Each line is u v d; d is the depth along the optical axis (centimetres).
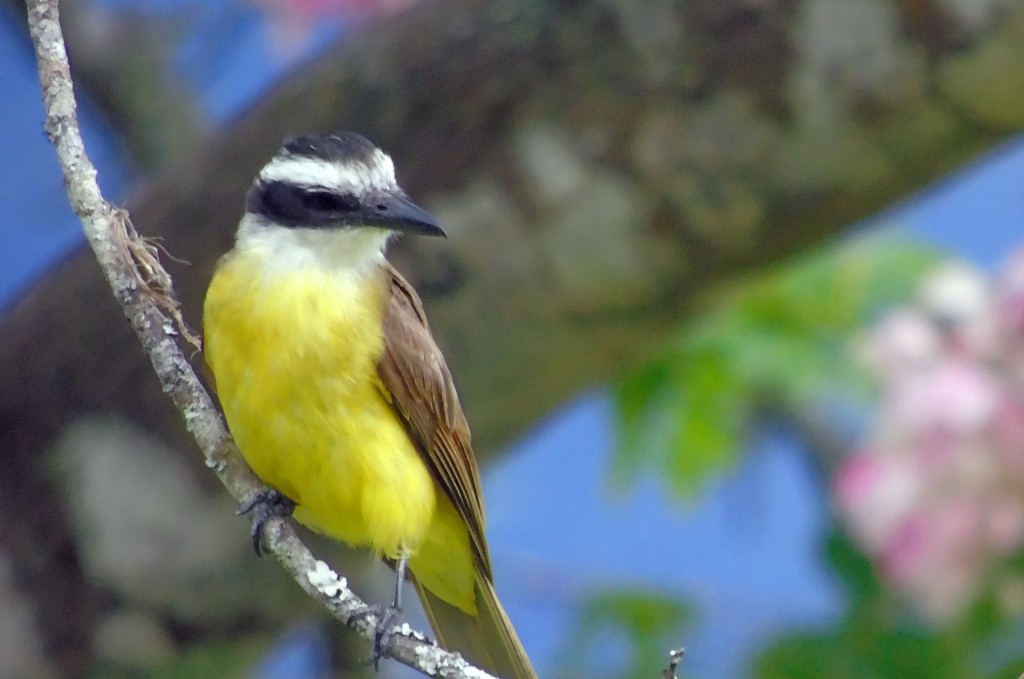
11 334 1350
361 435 1055
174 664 1373
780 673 1270
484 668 1132
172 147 1925
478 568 1126
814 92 1246
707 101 1260
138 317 987
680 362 1484
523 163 1282
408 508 1066
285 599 1373
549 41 1273
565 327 1320
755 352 1482
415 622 1553
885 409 1315
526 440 1485
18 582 1334
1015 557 1255
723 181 1271
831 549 1312
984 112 1242
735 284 1332
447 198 1289
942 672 1249
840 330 1502
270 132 1308
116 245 979
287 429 1048
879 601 1284
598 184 1282
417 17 1306
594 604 1370
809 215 1286
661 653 1344
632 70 1262
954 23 1216
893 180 1279
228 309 1061
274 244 1082
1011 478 1255
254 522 1015
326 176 1092
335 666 1546
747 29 1246
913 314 1327
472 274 1295
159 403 1334
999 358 1298
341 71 1303
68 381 1335
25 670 1330
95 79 1912
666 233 1289
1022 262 1334
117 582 1343
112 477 1335
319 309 1055
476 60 1282
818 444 1645
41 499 1339
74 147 969
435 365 1098
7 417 1339
